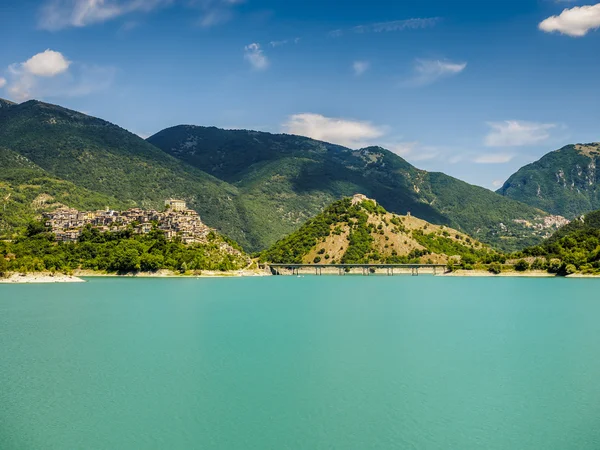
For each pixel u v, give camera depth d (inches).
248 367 4586.6
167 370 4495.6
